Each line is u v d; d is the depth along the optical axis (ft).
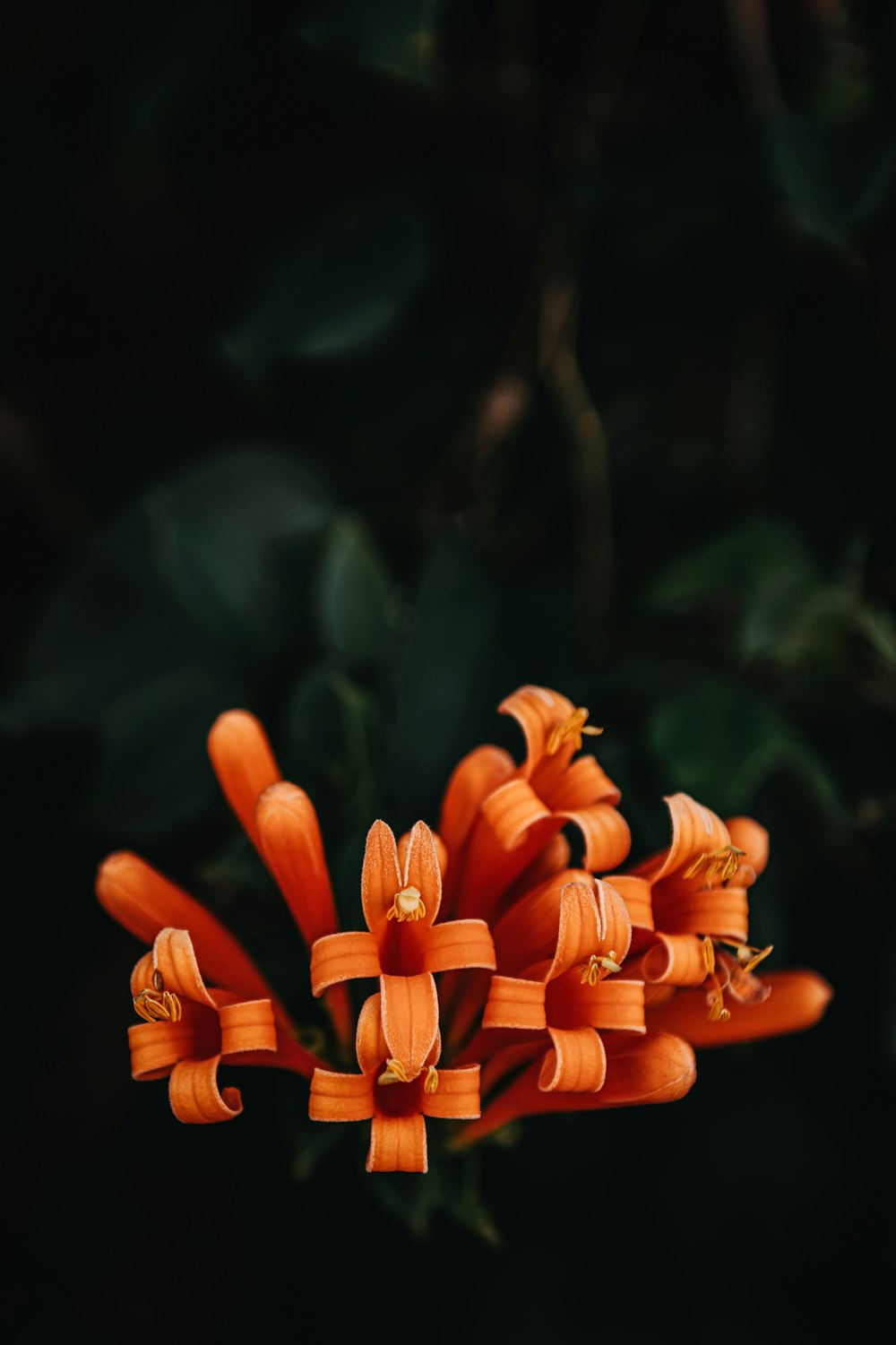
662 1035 0.89
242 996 0.95
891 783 1.29
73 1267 1.93
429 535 1.39
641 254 1.36
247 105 1.40
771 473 1.36
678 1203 1.61
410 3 1.10
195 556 1.27
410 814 1.13
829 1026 1.45
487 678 1.18
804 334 1.36
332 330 1.27
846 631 1.22
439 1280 1.77
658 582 1.21
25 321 1.58
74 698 1.29
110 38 1.32
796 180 1.18
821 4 1.28
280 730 1.28
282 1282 1.86
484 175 1.35
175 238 1.51
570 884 0.86
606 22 1.33
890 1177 1.54
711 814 0.91
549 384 1.38
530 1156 1.62
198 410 1.59
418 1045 0.82
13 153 1.45
